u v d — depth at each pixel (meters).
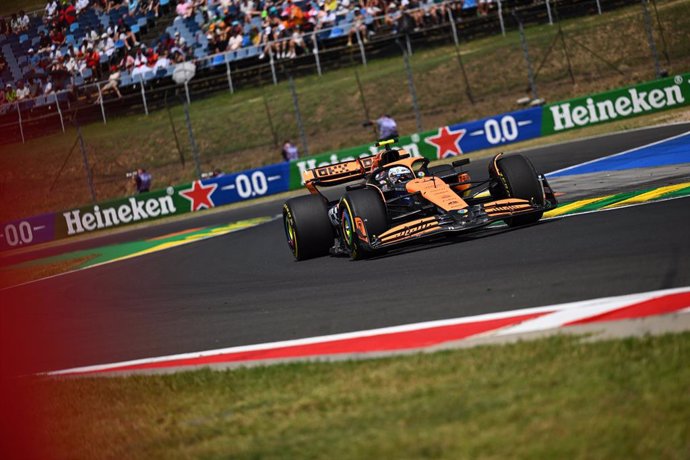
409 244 40.81
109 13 146.75
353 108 116.69
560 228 35.81
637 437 13.51
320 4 131.38
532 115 91.38
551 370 17.50
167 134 125.44
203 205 101.50
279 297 34.94
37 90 141.50
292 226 43.84
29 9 178.00
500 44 119.25
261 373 22.52
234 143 118.44
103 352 32.03
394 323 25.52
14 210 122.44
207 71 133.00
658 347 17.34
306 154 100.19
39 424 22.56
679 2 116.62
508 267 29.86
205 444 17.69
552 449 13.63
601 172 56.88
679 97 86.94
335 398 18.80
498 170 37.59
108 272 61.28
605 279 24.94
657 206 36.44
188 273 50.69
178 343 30.33
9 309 51.44
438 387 17.98
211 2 136.75
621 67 107.25
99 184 122.12
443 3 125.56
